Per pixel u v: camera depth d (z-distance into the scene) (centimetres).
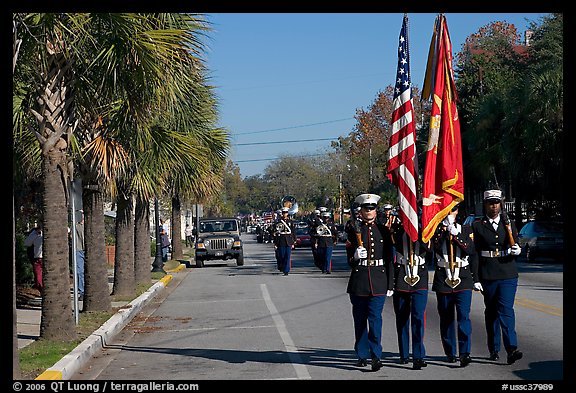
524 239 4303
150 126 2155
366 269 1359
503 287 1372
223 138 3011
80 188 2022
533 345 1551
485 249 1381
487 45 6856
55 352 1548
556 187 4384
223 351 1642
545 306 2148
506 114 4416
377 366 1348
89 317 2105
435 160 1417
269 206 18575
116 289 2733
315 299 2627
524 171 4428
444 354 1501
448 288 1366
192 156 2425
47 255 1703
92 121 1997
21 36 1523
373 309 1352
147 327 2095
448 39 1466
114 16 1498
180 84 1769
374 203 1364
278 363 1470
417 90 7038
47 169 1703
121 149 2050
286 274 3853
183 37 1617
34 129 1723
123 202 2716
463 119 6078
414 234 1351
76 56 1653
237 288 3222
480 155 5022
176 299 2862
